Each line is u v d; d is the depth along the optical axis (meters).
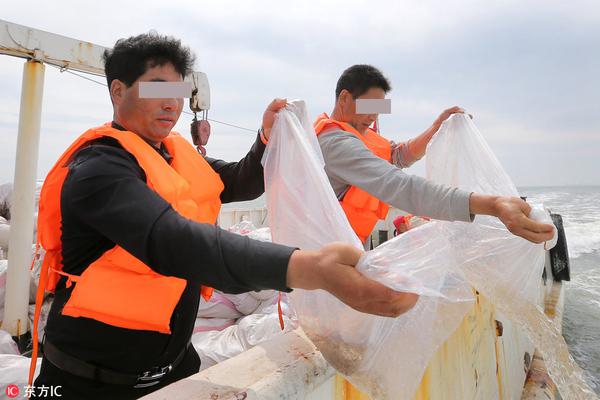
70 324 0.90
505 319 2.00
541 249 1.23
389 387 0.85
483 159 1.36
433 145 1.46
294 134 0.99
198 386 0.69
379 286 0.58
